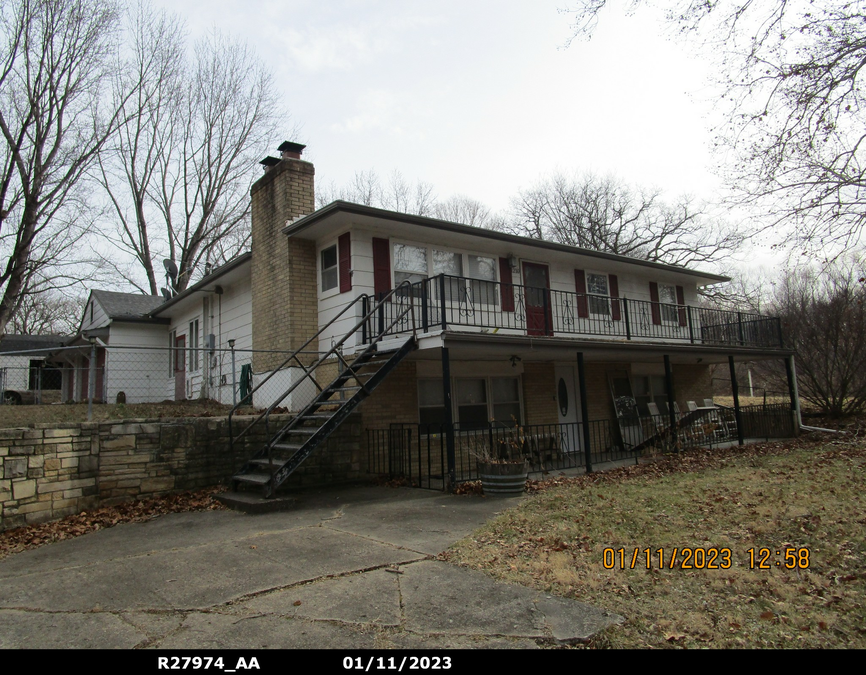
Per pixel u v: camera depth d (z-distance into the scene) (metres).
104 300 22.08
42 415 11.44
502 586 4.77
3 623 4.17
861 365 19.39
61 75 21.06
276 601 4.50
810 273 19.83
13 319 42.75
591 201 38.81
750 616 4.18
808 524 6.31
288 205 12.23
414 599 4.50
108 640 3.86
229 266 14.03
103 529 7.07
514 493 8.80
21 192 21.12
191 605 4.44
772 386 24.39
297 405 11.47
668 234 35.94
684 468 11.27
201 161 31.39
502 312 13.31
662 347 13.52
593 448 15.36
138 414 11.43
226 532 6.75
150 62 27.72
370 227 11.51
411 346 9.96
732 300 31.16
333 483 10.29
